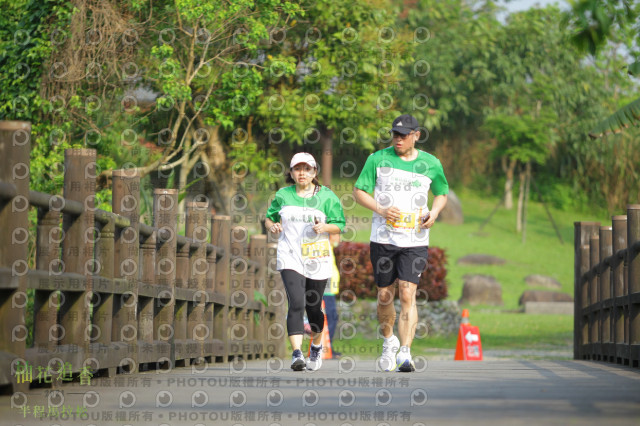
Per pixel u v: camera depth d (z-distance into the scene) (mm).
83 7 31781
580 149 101938
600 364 23406
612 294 24297
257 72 36375
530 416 9562
